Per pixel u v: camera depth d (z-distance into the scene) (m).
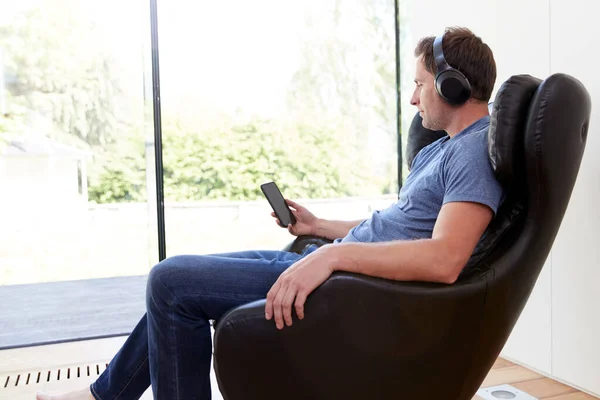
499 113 1.10
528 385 1.95
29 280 2.92
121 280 3.04
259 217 3.32
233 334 1.08
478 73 1.25
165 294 1.20
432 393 1.13
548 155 1.07
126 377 1.42
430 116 1.34
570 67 1.86
